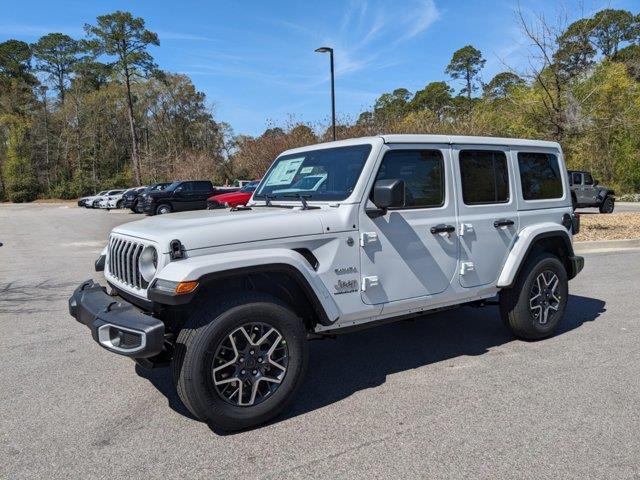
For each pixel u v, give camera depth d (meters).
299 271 3.58
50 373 4.64
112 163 70.88
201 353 3.31
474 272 4.67
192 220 3.81
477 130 19.14
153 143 71.06
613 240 11.72
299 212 3.93
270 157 29.20
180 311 3.66
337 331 4.07
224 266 3.32
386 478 2.91
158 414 3.79
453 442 3.29
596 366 4.54
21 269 10.48
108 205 39.84
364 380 4.38
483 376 4.38
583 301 6.88
